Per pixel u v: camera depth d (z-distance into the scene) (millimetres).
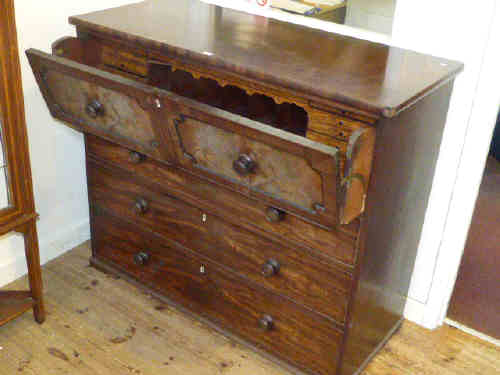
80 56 2471
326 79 1994
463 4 2268
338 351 2301
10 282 2936
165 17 2551
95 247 3014
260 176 1960
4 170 2270
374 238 2119
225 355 2586
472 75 2336
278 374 2504
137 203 2627
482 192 4113
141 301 2854
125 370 2480
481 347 2732
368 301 2301
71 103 2330
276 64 2104
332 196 1798
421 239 2693
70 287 2912
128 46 2373
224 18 2611
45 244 3049
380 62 2211
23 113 2234
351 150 1733
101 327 2689
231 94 2602
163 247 2680
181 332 2691
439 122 2312
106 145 2629
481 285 3135
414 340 2750
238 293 2506
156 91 1957
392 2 2629
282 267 2289
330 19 2781
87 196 3182
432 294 2752
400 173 2131
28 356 2514
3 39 2084
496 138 4609
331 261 2141
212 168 2107
